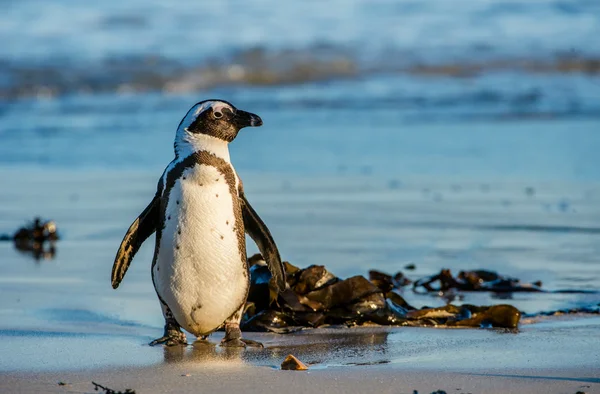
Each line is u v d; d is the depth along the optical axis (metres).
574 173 43.75
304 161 47.47
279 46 85.00
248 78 76.69
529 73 78.94
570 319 19.86
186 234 16.09
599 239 30.23
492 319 19.25
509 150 50.03
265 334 18.36
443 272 23.81
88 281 24.19
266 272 19.80
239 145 52.41
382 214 34.75
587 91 71.31
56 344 17.09
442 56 83.56
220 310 16.62
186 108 66.00
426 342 17.38
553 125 58.28
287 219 33.59
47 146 52.66
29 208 36.47
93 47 83.25
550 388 13.69
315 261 26.33
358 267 25.59
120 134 56.53
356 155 49.22
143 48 83.19
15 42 83.88
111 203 37.56
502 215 34.53
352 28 91.94
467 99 68.75
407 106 66.25
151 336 18.03
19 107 66.12
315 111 64.69
